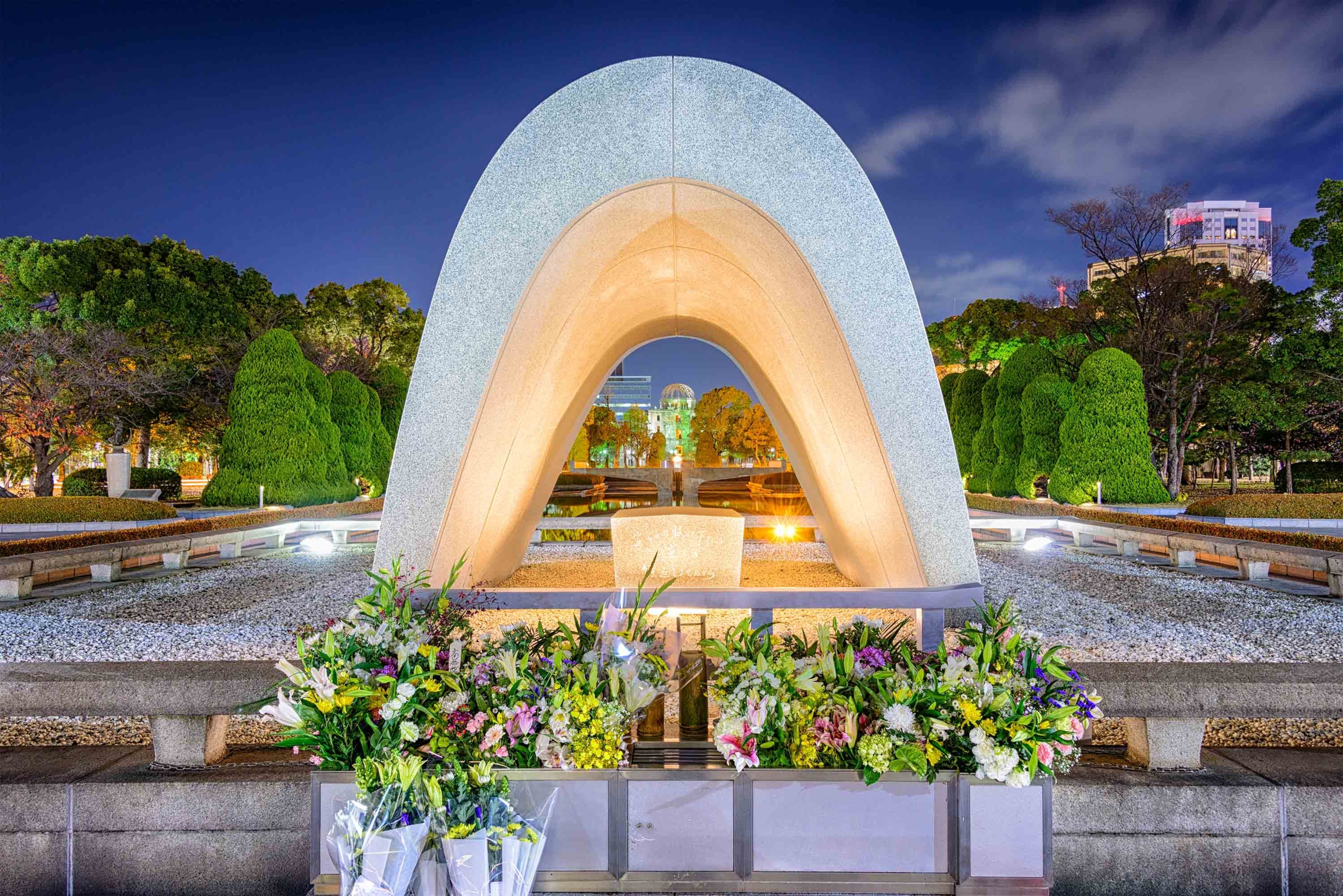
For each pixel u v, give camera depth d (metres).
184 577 7.65
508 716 1.94
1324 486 20.58
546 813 2.00
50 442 17.58
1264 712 2.44
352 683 1.95
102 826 2.46
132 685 2.52
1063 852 2.38
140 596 6.47
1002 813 1.97
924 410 3.55
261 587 6.96
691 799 2.03
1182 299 19.08
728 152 3.47
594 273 4.21
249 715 3.28
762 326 4.97
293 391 15.62
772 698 1.94
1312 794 2.35
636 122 3.46
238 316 22.75
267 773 2.52
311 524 11.29
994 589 6.69
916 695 1.94
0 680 2.53
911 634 4.55
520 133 3.48
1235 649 4.36
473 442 3.58
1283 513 11.72
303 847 2.43
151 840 2.45
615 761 1.97
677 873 2.02
